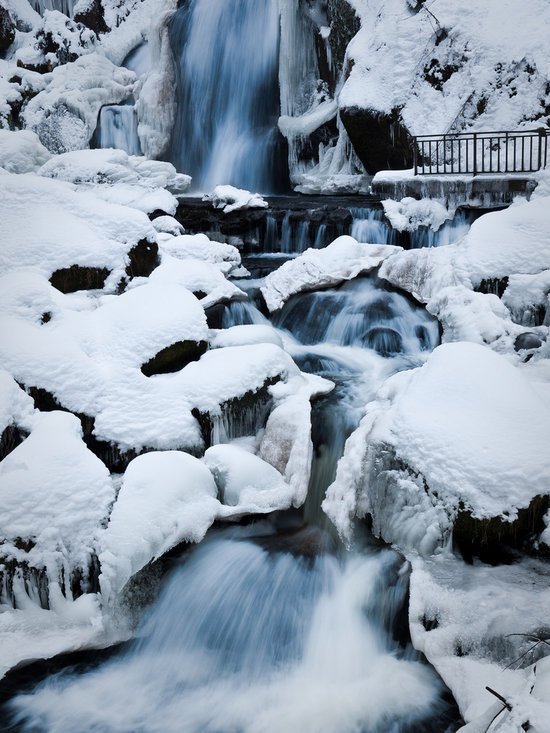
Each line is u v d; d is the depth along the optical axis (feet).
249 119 67.72
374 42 54.29
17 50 88.22
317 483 23.21
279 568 20.21
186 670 18.21
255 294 34.19
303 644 18.60
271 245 43.04
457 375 21.65
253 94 67.05
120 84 76.74
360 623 18.81
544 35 47.55
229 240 42.98
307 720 16.30
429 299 31.01
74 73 74.38
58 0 97.14
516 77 47.42
